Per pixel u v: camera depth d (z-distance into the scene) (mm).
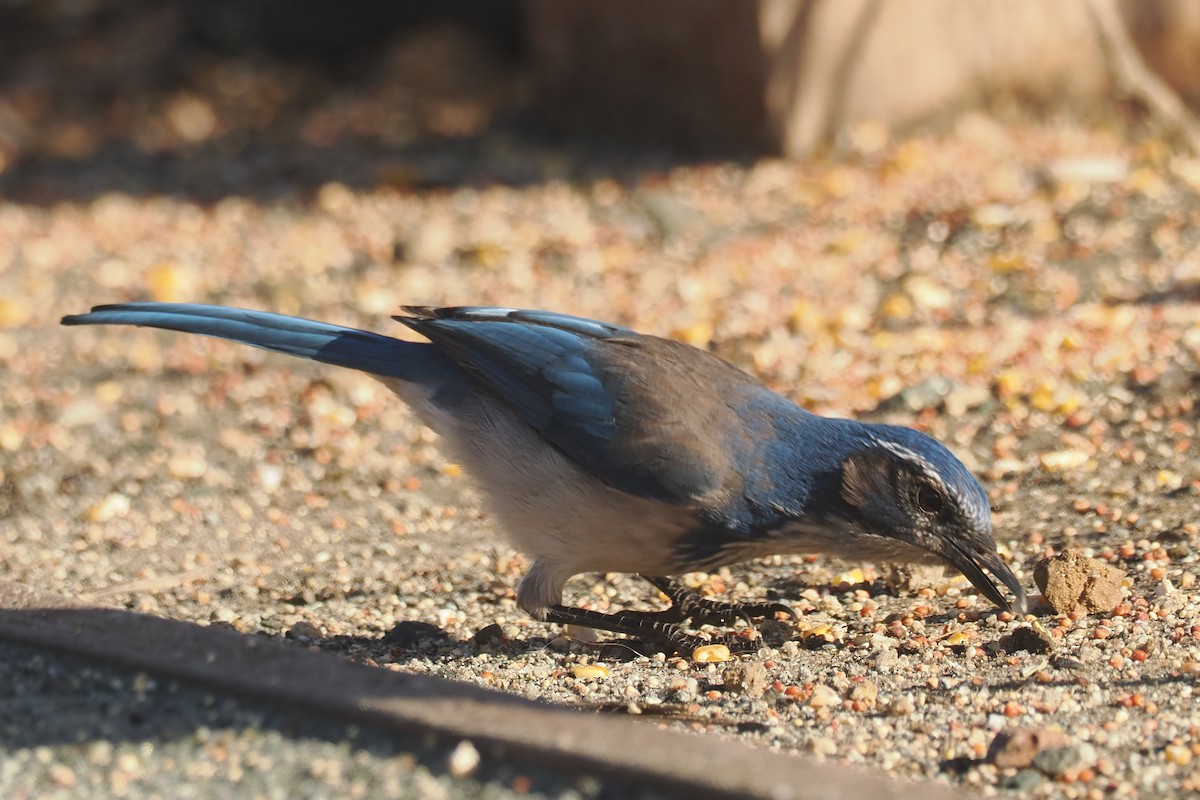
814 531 8664
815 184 18984
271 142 23781
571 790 6531
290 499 12125
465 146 22438
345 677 7410
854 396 13055
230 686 7453
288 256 18469
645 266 17156
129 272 18266
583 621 9078
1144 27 20734
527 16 22719
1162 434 11641
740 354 14297
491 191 20281
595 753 6566
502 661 8828
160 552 10961
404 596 10016
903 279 16078
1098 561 8961
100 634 8047
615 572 9305
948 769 6883
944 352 13828
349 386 14570
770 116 19891
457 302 16484
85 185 22266
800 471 8609
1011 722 7348
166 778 6871
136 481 12586
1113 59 20312
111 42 27719
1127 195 17328
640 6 20688
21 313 16938
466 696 7141
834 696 7793
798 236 17609
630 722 6984
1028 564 9758
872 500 8516
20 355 15812
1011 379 12805
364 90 25656
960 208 17594
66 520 11766
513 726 6828
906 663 8336
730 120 20312
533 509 9039
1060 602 8867
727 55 20000
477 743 6809
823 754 7070
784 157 19984
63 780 6891
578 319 9523
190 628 8023
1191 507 10320
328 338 9859
